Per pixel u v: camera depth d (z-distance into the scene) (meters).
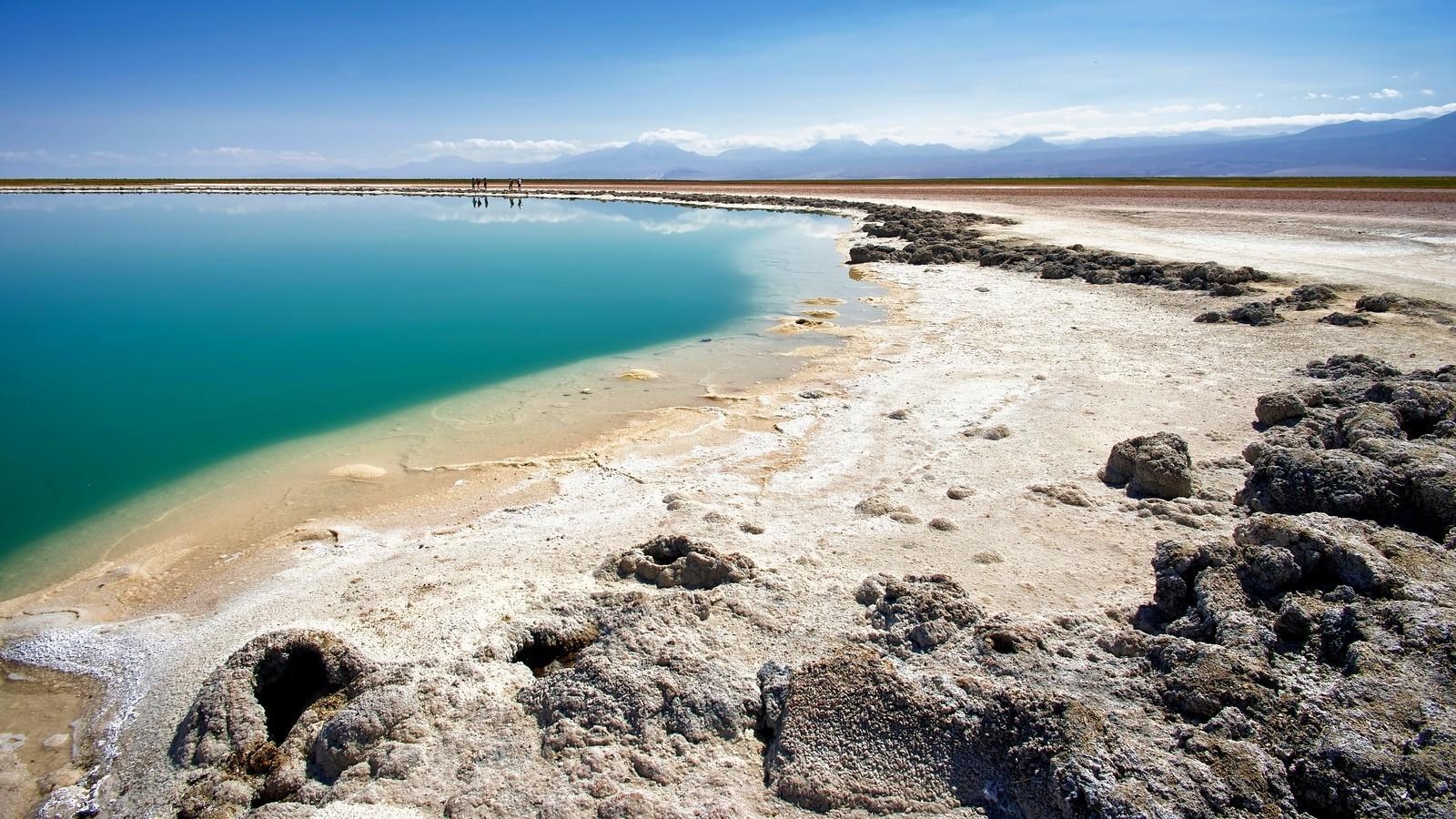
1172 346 14.58
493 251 32.84
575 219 47.00
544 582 7.17
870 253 27.42
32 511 9.42
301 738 5.39
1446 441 8.39
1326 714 4.53
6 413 13.16
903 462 9.70
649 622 6.12
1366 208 34.38
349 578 7.45
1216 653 5.05
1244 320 15.98
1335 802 4.15
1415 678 4.66
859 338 16.59
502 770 4.88
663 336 17.88
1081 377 12.85
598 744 5.01
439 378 14.90
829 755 4.78
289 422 12.48
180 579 7.71
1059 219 35.72
